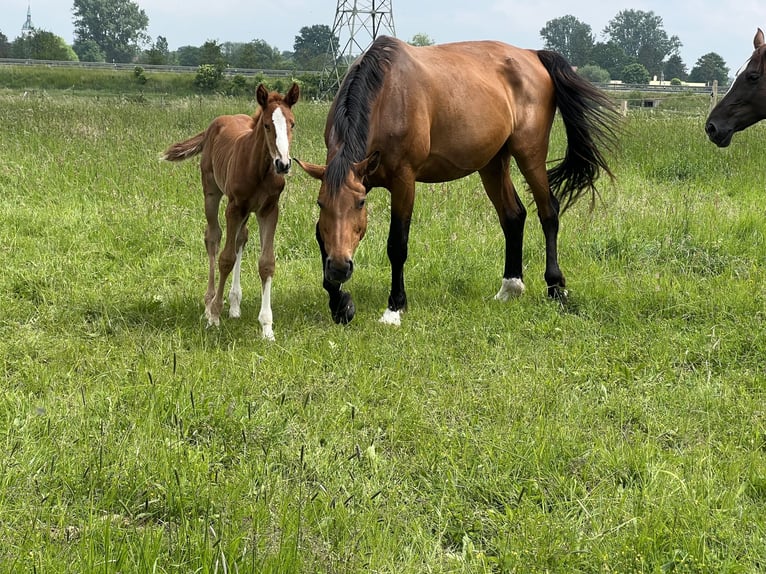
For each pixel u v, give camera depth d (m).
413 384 4.79
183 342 5.41
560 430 4.15
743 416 4.43
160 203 8.87
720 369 5.17
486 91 6.46
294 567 2.87
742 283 6.58
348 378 4.82
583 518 3.36
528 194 10.34
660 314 6.12
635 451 3.90
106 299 6.12
